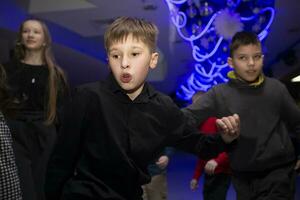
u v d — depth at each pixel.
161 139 1.21
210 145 1.27
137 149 1.16
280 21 6.87
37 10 6.39
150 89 1.24
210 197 2.78
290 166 2.00
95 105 1.16
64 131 1.18
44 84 2.51
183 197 4.34
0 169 1.18
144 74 1.18
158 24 6.93
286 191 1.92
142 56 1.16
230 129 1.22
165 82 10.55
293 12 6.45
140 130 1.18
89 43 7.94
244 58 2.02
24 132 2.30
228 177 2.74
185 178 5.66
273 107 2.01
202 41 6.14
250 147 1.96
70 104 1.19
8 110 2.15
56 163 1.18
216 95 2.09
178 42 7.84
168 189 4.78
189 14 5.73
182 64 9.26
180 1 5.68
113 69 1.17
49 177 1.19
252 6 5.53
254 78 2.04
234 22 5.65
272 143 1.96
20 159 1.81
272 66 9.42
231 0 5.52
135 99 1.19
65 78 2.64
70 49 8.22
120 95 1.18
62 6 6.34
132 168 1.14
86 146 1.18
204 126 2.70
